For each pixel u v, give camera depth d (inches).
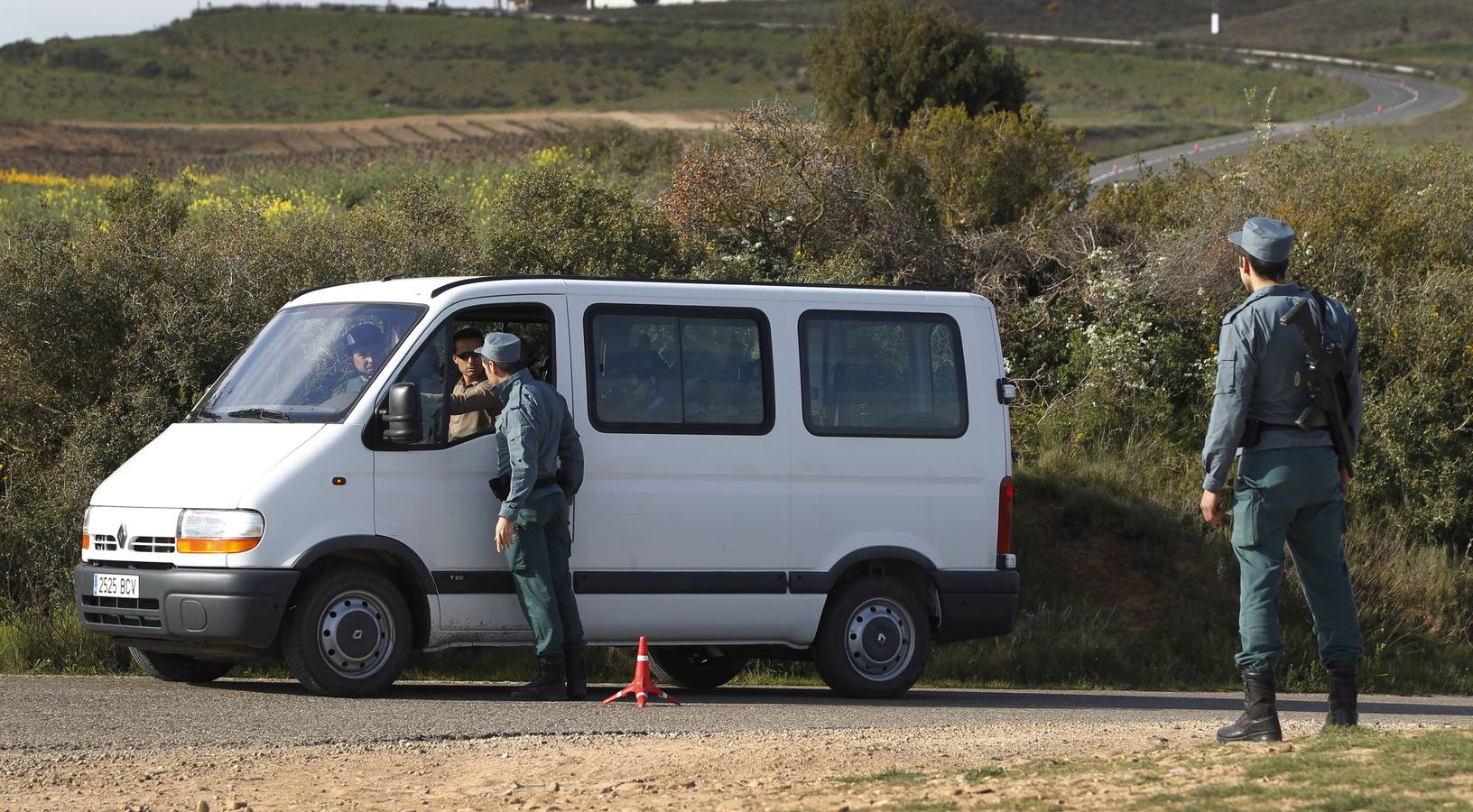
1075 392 2881.4
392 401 1381.6
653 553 1512.1
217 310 2080.5
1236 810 836.6
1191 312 2997.0
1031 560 2438.5
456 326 1469.0
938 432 1626.5
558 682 1440.7
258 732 1196.5
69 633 1750.7
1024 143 3631.9
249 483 1366.9
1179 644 2324.1
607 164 5433.1
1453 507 2711.6
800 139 3125.0
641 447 1512.1
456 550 1434.5
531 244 2529.5
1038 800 897.5
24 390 2049.7
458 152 7603.4
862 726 1330.0
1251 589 1074.7
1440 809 794.8
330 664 1386.6
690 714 1378.0
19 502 1968.5
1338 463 1074.7
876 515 1594.5
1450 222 3383.4
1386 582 2549.2
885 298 1632.6
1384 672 2309.3
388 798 986.7
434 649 1454.2
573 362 1497.3
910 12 5590.6
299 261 2217.0
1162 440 2795.3
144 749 1125.1
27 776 1034.7
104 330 2076.8
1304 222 3238.2
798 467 1566.2
